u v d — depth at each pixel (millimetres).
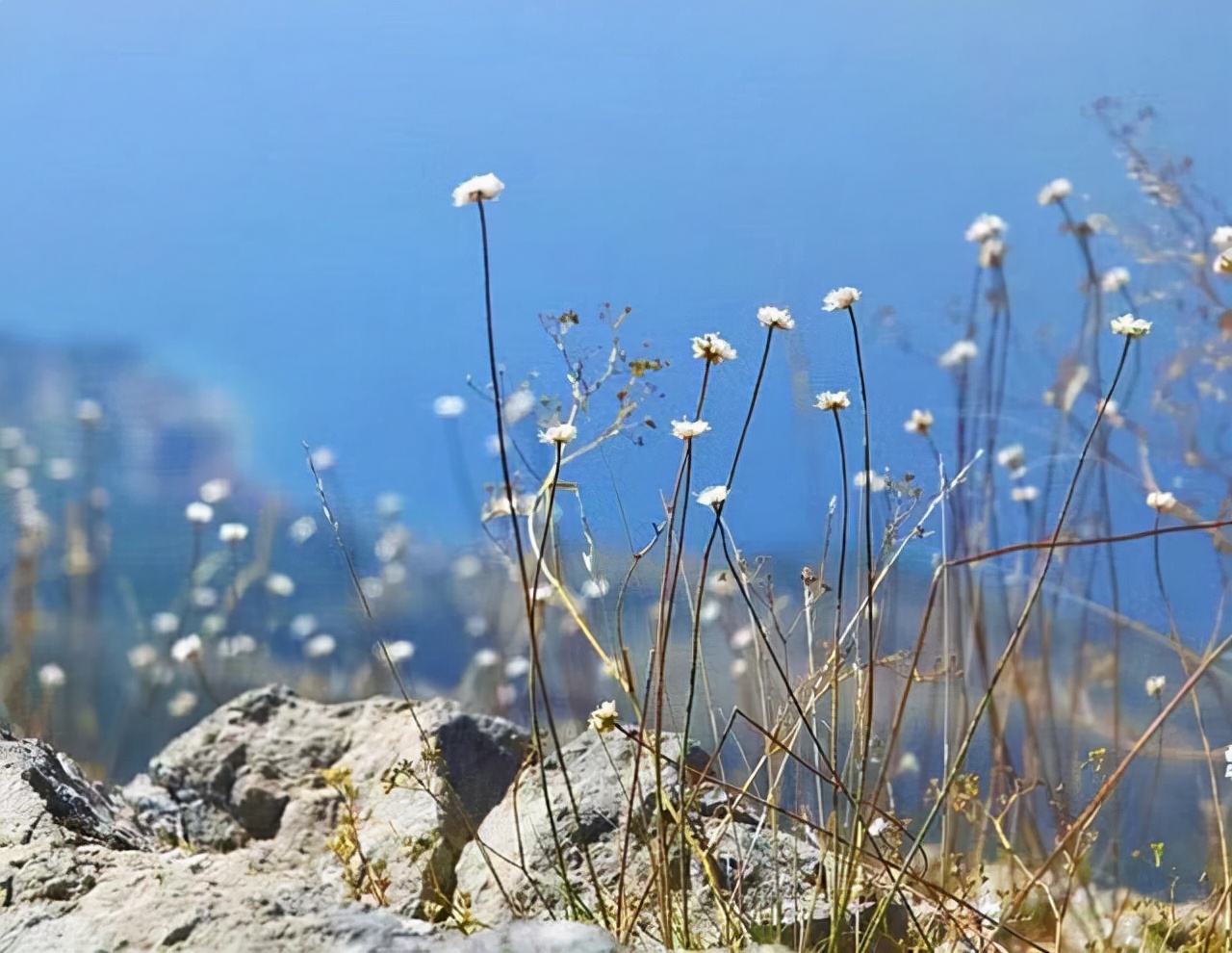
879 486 875
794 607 943
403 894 935
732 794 917
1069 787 992
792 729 850
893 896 821
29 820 867
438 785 1012
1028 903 935
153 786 1135
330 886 773
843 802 934
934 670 942
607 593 897
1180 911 955
